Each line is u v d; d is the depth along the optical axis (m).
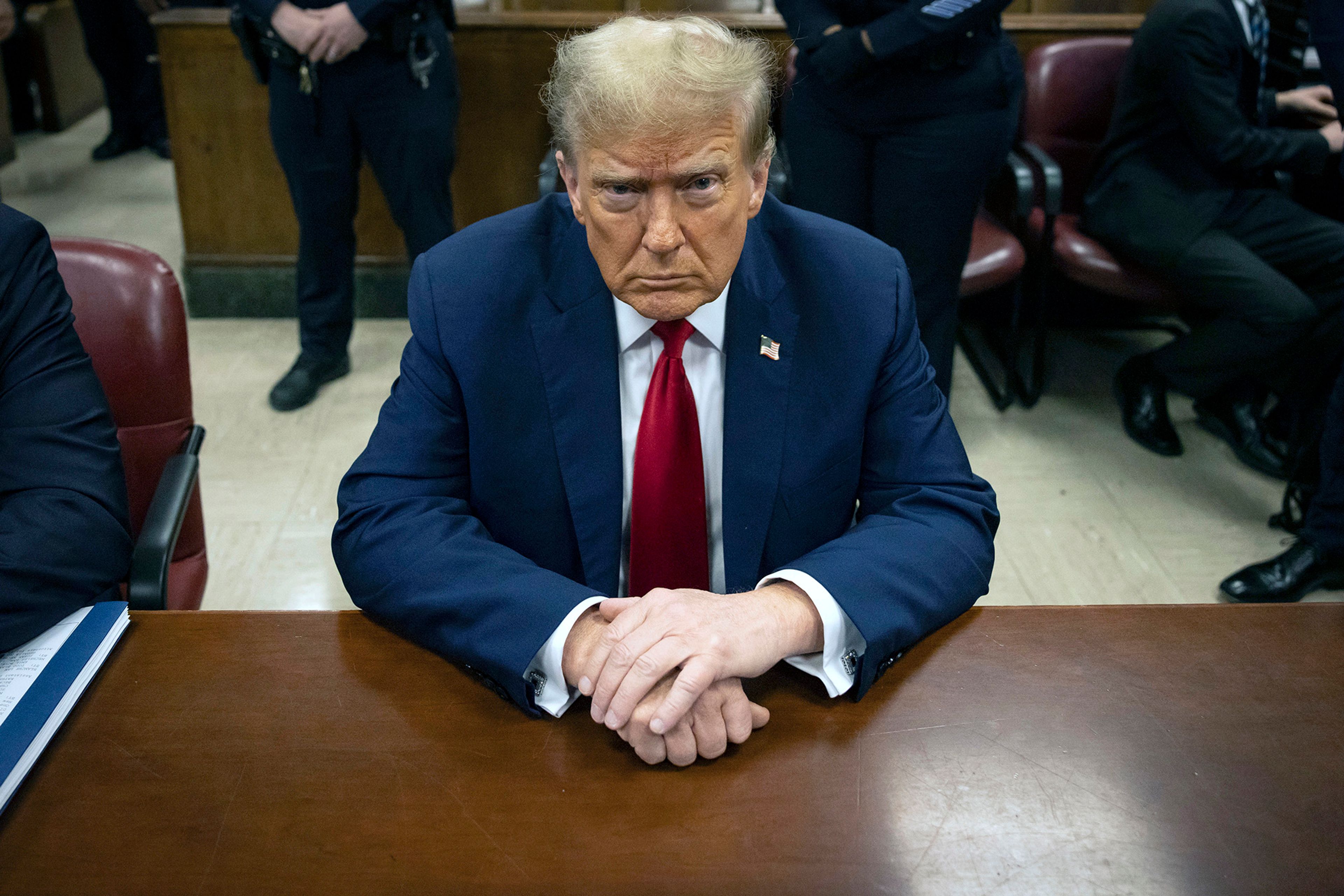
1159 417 2.82
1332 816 0.81
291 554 2.38
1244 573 2.28
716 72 0.87
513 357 1.13
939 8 2.19
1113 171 2.72
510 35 3.13
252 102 3.22
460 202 3.35
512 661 0.91
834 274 1.16
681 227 0.92
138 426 1.38
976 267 2.71
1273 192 2.62
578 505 1.14
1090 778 0.84
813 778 0.85
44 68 5.23
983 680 0.95
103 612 0.99
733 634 0.89
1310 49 2.81
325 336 3.01
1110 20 3.17
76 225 4.18
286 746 0.87
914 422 1.15
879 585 0.97
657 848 0.78
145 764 0.84
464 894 0.75
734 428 1.14
